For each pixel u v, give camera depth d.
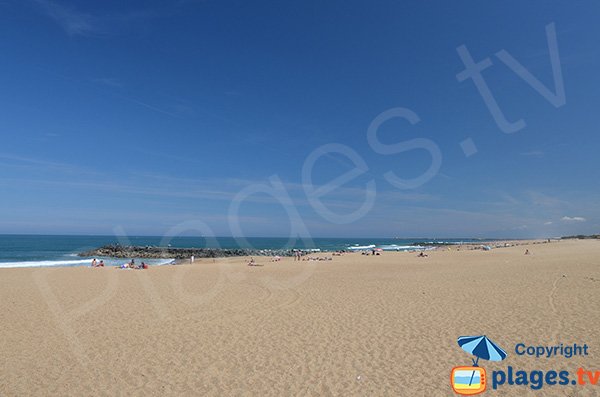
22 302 12.66
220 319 10.11
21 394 5.75
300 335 8.49
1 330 9.20
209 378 6.21
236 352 7.42
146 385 5.98
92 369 6.67
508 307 10.62
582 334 7.89
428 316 9.92
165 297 13.60
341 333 8.57
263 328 9.14
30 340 8.38
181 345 7.92
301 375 6.25
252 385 5.92
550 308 10.27
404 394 5.50
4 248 62.59
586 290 12.79
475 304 11.22
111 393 5.73
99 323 9.80
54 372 6.56
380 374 6.21
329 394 5.55
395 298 12.70
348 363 6.72
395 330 8.70
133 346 7.90
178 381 6.12
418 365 6.55
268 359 7.01
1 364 6.96
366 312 10.62
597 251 36.94
